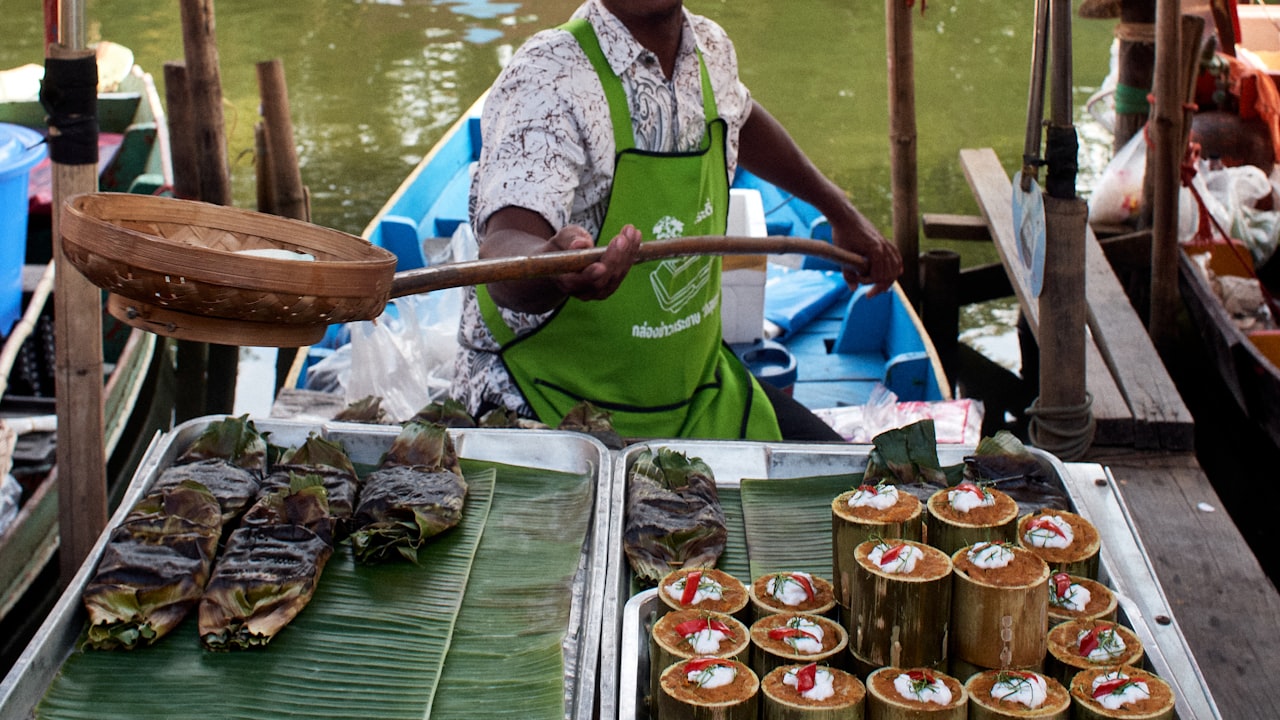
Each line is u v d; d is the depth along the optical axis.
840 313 4.89
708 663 1.45
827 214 3.03
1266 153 5.34
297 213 5.67
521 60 2.21
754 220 4.05
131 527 1.69
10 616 3.40
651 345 2.42
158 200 1.63
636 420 2.47
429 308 4.07
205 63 4.97
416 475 1.92
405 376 3.46
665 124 2.34
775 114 8.27
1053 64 2.55
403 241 4.68
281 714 1.50
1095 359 3.73
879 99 8.62
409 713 1.51
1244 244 4.94
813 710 1.39
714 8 10.95
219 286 1.36
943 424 3.33
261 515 1.76
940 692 1.40
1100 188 5.25
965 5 10.98
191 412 5.12
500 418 2.26
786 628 1.53
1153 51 5.26
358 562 1.79
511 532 1.89
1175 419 3.28
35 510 3.30
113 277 1.35
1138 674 1.43
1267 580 2.61
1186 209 4.98
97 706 1.50
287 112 5.55
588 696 1.52
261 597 1.62
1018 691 1.39
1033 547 1.68
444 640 1.64
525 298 2.14
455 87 8.68
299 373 3.98
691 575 1.64
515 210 2.14
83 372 2.62
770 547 1.90
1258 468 4.68
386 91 8.59
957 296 5.52
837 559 1.63
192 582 1.64
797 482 2.04
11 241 3.79
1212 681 2.28
